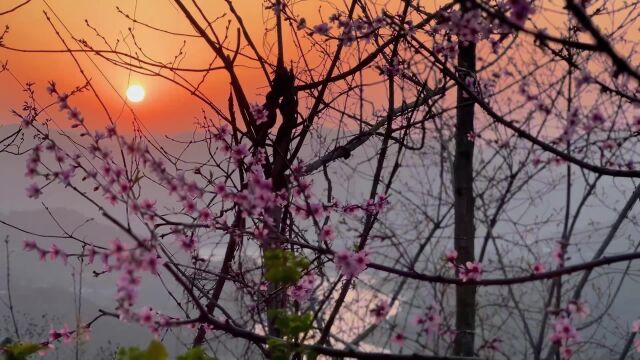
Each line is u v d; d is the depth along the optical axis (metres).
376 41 3.64
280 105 3.76
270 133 3.73
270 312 2.39
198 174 3.25
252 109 3.70
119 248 2.30
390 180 3.44
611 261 2.45
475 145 3.60
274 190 3.60
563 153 2.81
